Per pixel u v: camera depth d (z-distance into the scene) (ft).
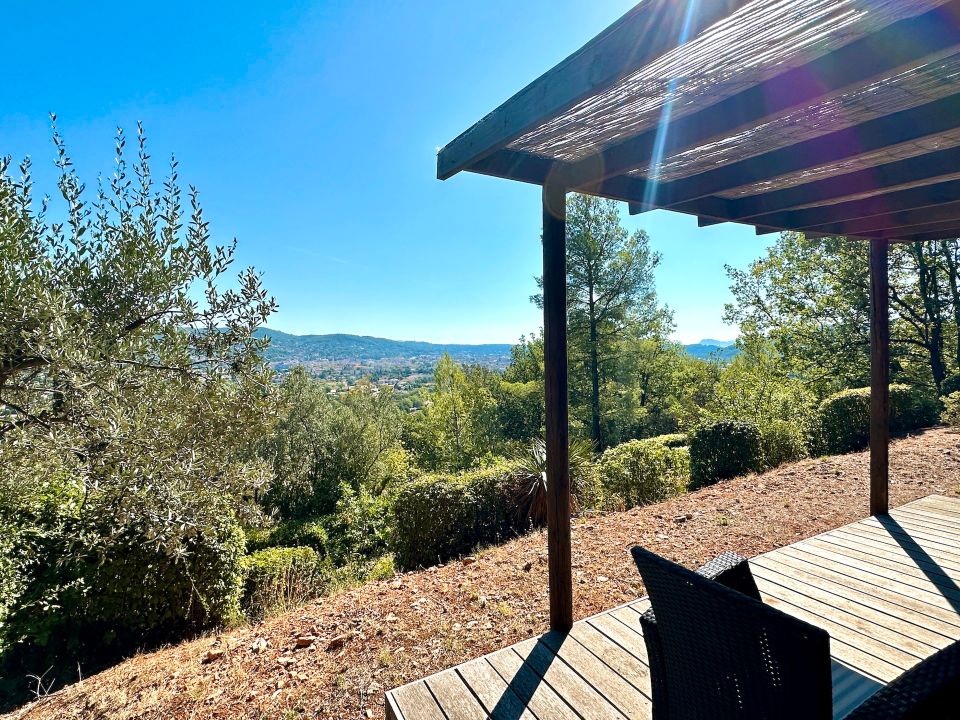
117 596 13.62
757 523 13.69
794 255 44.01
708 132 5.44
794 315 44.86
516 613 9.59
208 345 10.68
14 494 11.55
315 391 41.91
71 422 9.27
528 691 6.27
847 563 9.32
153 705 7.95
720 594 3.13
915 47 3.87
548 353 7.52
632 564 11.51
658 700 4.19
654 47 3.62
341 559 27.27
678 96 5.15
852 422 24.97
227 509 11.57
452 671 6.79
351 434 43.24
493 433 57.26
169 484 10.07
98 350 9.00
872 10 3.67
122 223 9.95
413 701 6.20
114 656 13.87
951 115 5.50
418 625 9.61
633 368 50.83
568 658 6.93
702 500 16.89
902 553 9.65
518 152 6.82
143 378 9.93
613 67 3.99
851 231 11.82
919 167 7.28
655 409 58.80
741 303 49.44
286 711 7.34
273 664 8.83
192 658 9.77
